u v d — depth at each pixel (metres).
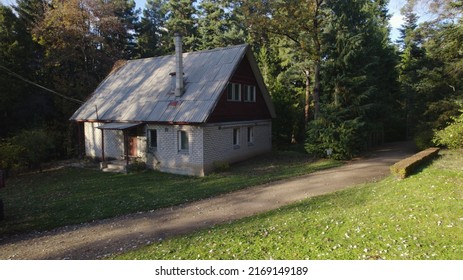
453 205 8.28
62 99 27.95
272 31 23.45
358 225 7.68
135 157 21.08
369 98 23.30
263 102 24.80
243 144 22.41
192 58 22.66
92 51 32.28
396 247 6.25
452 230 6.77
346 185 13.95
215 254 7.06
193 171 18.56
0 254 8.77
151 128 20.02
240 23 37.97
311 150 21.78
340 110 21.42
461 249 5.92
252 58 21.73
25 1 32.38
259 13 23.09
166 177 18.09
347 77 21.52
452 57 20.06
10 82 25.31
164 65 23.80
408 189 10.66
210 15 42.12
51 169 22.19
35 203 13.93
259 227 8.76
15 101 26.03
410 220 7.59
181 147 19.20
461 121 17.02
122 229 10.30
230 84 20.67
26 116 27.08
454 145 16.97
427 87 22.80
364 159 21.02
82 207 12.95
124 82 24.25
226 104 20.16
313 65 28.14
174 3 48.19
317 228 7.92
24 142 21.17
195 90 19.70
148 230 10.04
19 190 16.78
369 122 23.52
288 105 29.77
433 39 19.36
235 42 38.81
